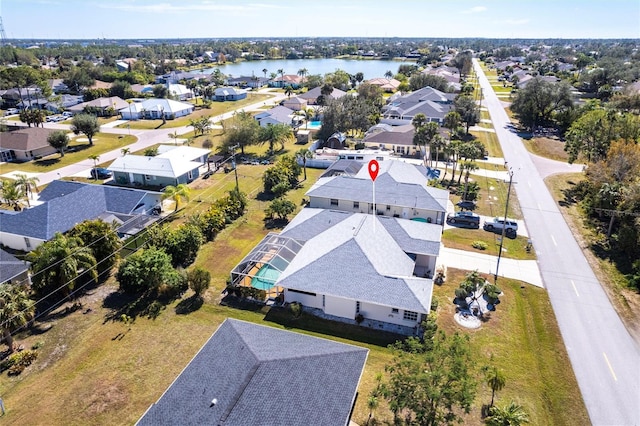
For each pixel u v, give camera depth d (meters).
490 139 91.31
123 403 26.12
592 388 27.44
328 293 33.44
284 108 109.25
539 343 31.50
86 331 32.53
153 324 33.47
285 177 63.22
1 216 47.06
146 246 42.66
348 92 147.12
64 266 34.78
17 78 117.69
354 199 52.66
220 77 174.25
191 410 21.69
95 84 153.62
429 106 103.38
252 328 27.77
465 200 57.28
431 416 21.12
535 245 46.38
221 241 47.41
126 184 66.00
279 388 22.17
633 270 40.31
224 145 78.81
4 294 30.06
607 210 47.56
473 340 31.45
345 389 23.12
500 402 26.02
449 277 40.19
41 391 27.06
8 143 77.38
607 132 65.06
